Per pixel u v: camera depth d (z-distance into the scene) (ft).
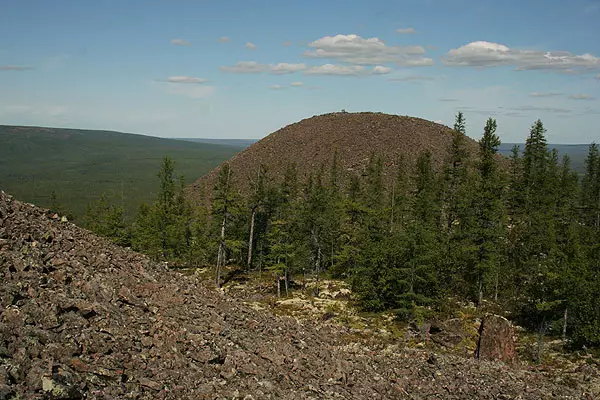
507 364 94.22
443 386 69.10
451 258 159.22
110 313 49.01
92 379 36.37
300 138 469.57
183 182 265.13
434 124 483.10
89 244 68.54
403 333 118.32
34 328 38.58
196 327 57.00
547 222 182.70
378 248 151.33
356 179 255.70
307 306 148.25
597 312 111.24
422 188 227.81
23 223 60.64
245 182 399.65
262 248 210.18
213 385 44.50
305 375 57.00
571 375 89.86
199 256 220.84
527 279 152.56
